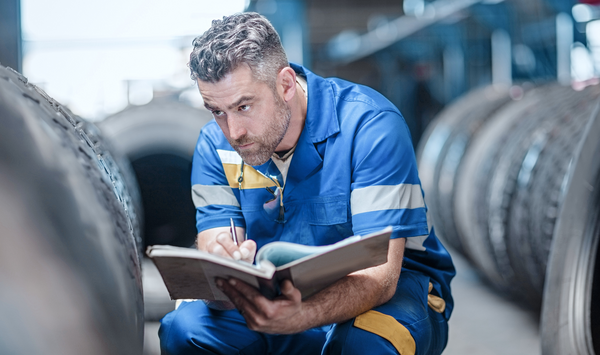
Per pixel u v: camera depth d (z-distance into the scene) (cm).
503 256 287
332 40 1406
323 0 1280
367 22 1357
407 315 114
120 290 66
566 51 611
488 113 378
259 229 131
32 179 62
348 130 120
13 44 193
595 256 138
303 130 122
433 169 423
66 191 65
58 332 54
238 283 93
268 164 128
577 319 136
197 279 98
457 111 447
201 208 135
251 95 103
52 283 56
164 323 133
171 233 315
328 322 102
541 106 300
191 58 104
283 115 110
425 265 134
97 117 319
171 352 129
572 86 305
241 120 105
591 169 137
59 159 69
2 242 55
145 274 281
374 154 117
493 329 259
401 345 109
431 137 455
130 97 390
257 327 96
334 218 122
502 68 732
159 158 305
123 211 84
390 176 116
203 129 138
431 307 128
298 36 789
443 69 1164
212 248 111
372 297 107
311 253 92
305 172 124
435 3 887
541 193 234
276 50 107
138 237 138
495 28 732
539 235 226
